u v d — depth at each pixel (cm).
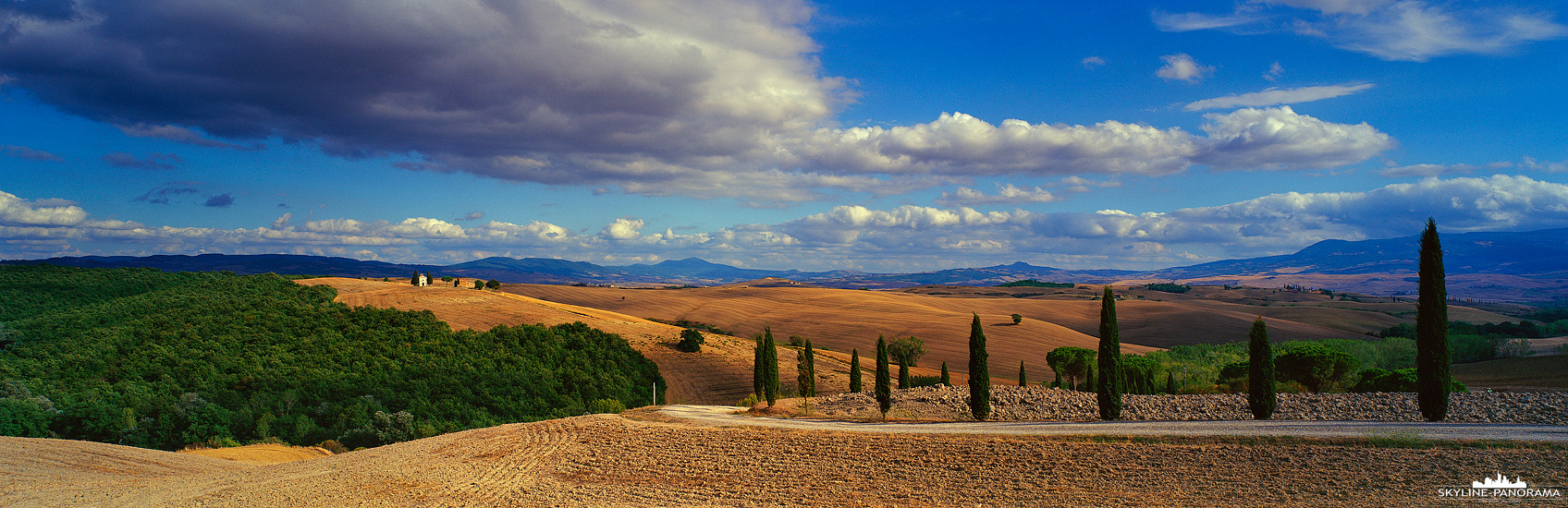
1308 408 3488
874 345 12662
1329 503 2156
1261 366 3356
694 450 3269
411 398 6431
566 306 12019
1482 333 12669
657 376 8212
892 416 3978
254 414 5641
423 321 8844
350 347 7619
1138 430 2988
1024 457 2798
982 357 3769
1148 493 2378
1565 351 9075
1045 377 9900
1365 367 7000
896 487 2653
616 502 2695
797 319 15412
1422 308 3152
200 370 6438
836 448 3117
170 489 3062
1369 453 2462
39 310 8031
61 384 5834
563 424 3978
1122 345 13650
